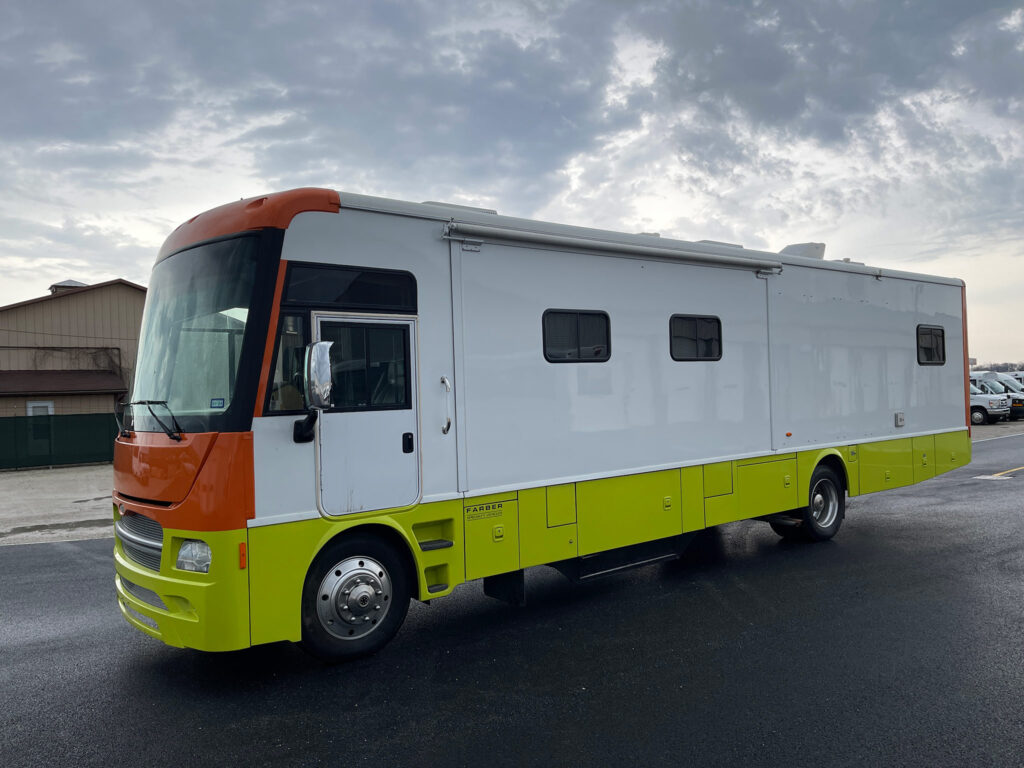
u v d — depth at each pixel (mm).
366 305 4934
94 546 9656
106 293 25844
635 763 3545
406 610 5172
